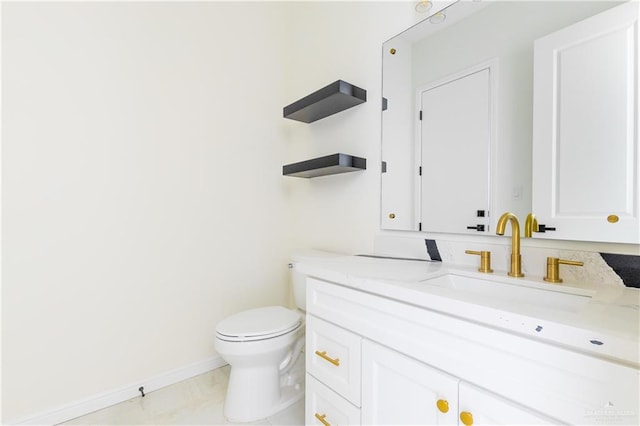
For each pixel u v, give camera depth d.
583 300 0.81
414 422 0.78
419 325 0.78
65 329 1.40
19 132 1.30
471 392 0.66
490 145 1.14
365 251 1.64
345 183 1.77
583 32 0.92
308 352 1.16
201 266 1.82
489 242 1.14
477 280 1.04
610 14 0.87
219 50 1.91
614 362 0.50
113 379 1.52
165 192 1.69
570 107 0.94
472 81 1.20
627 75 0.84
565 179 0.95
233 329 1.36
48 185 1.36
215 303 1.88
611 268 0.86
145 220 1.63
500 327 0.63
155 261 1.66
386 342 0.86
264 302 2.10
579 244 0.93
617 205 0.85
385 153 1.53
